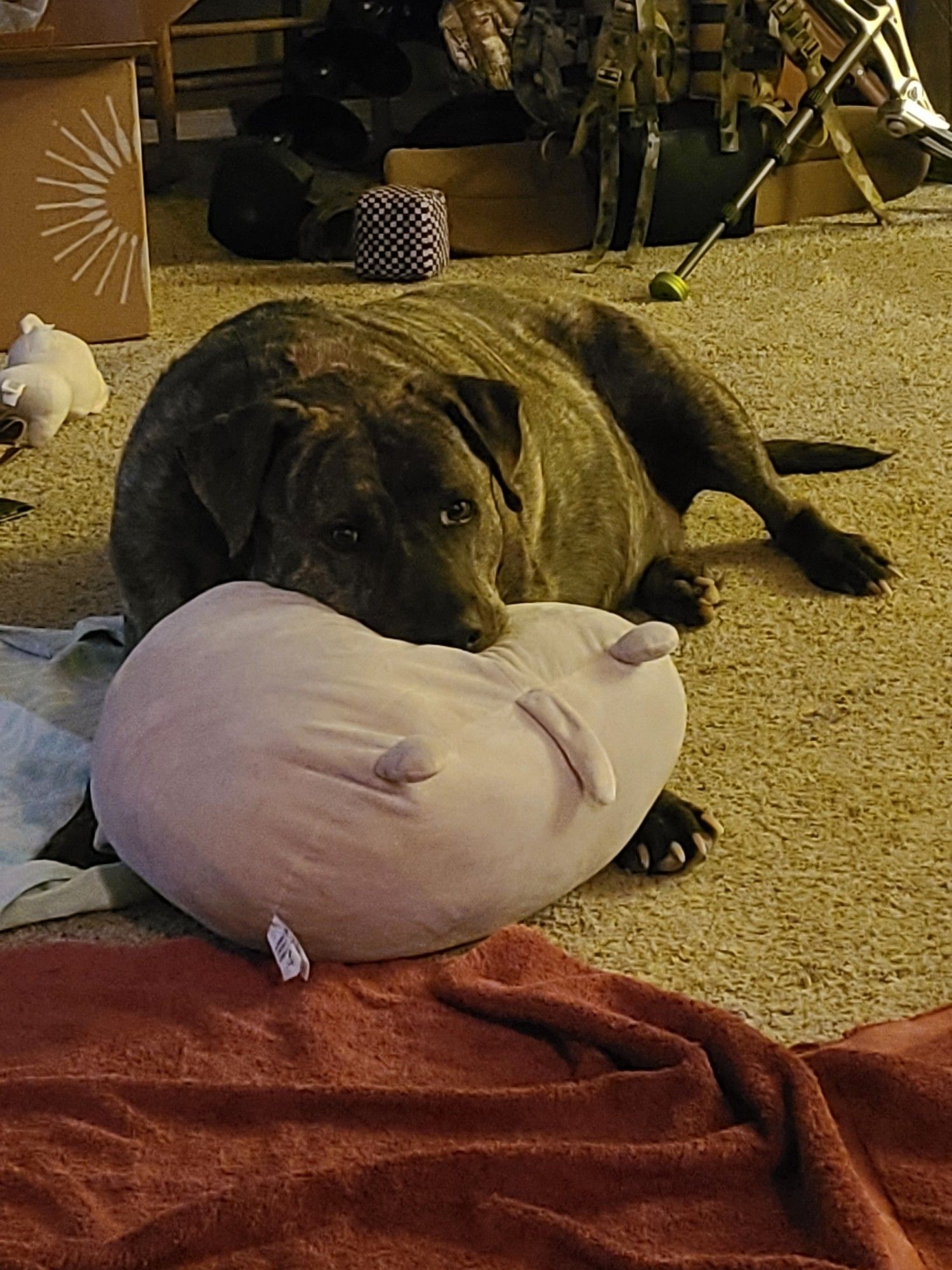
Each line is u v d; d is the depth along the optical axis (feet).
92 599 8.00
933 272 13.01
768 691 6.91
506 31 14.17
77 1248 3.93
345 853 4.87
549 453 7.07
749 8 13.38
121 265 11.59
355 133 15.34
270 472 5.85
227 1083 4.55
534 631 5.55
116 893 5.59
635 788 5.40
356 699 5.08
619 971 5.20
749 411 10.11
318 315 6.77
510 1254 3.99
